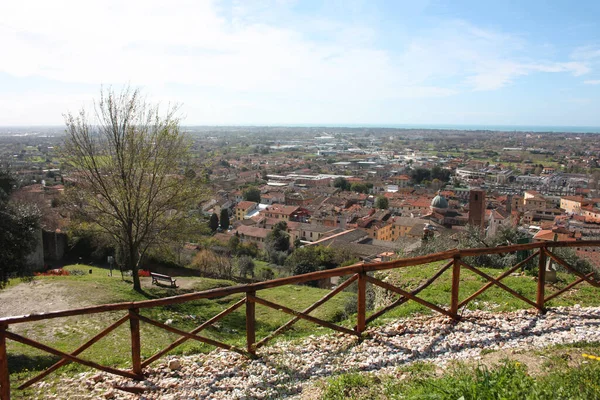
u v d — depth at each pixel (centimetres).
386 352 764
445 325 863
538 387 514
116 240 2709
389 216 8450
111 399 656
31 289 2238
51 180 9569
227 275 3862
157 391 673
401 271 1498
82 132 2269
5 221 1769
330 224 8225
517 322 876
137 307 685
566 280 1250
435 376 645
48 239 3972
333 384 645
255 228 7250
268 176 15475
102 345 1349
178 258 4184
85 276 2778
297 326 1611
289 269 4916
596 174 14162
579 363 652
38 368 1134
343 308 2228
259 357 770
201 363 765
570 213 8562
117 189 2308
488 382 526
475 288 1181
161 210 2495
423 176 15200
